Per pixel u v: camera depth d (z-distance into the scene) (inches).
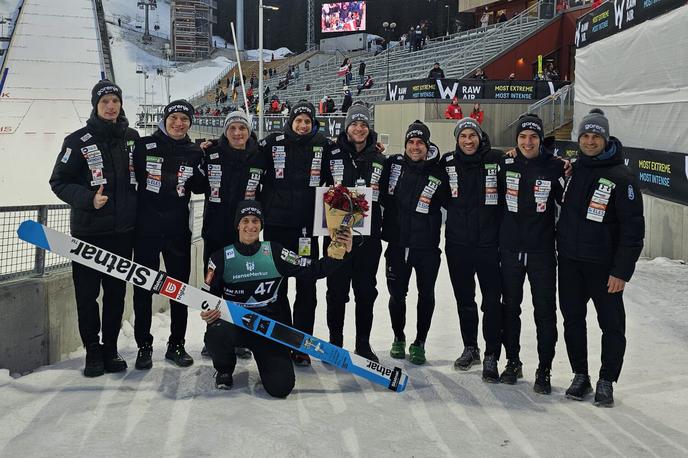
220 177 197.9
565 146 595.8
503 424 155.7
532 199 181.8
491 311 191.6
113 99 182.4
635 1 441.1
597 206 171.3
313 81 1704.0
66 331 206.8
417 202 199.5
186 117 191.8
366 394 175.6
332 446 140.4
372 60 1561.3
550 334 181.6
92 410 157.6
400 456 136.4
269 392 171.0
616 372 171.3
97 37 2356.1
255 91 1914.4
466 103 781.3
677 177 362.0
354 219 184.9
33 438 140.8
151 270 175.8
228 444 139.0
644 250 412.5
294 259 181.3
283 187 200.5
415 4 3457.2
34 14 2442.2
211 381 183.0
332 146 203.9
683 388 183.2
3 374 179.2
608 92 503.2
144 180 190.9
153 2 3978.8
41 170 1080.8
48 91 1893.5
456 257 196.5
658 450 140.9
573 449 141.2
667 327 246.2
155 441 140.2
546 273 182.7
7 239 192.2
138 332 193.8
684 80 366.0
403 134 824.3
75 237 183.9
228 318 174.4
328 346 176.6
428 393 177.8
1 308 182.1
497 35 1128.8
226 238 199.8
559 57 1045.2
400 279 206.2
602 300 173.9
